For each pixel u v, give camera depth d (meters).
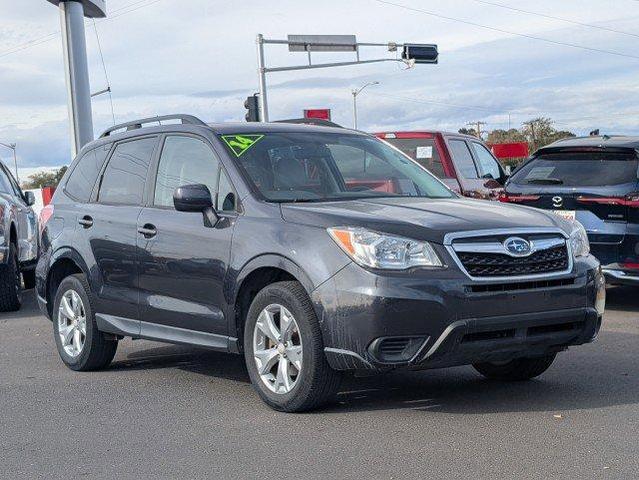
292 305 5.83
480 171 14.57
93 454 5.32
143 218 7.13
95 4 26.14
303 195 6.49
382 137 14.02
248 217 6.30
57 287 8.30
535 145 75.50
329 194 6.61
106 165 7.88
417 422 5.71
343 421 5.79
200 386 7.05
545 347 5.92
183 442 5.49
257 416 6.01
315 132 7.27
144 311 7.11
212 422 5.92
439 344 5.48
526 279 5.68
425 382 6.91
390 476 4.70
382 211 5.98
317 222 5.87
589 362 7.51
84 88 25.52
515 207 6.39
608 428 5.45
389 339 5.52
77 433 5.80
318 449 5.22
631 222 10.03
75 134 25.47
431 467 4.82
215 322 6.48
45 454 5.36
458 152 13.98
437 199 6.60
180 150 7.12
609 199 10.10
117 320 7.41
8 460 5.27
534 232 5.84
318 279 5.69
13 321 11.34
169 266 6.82
